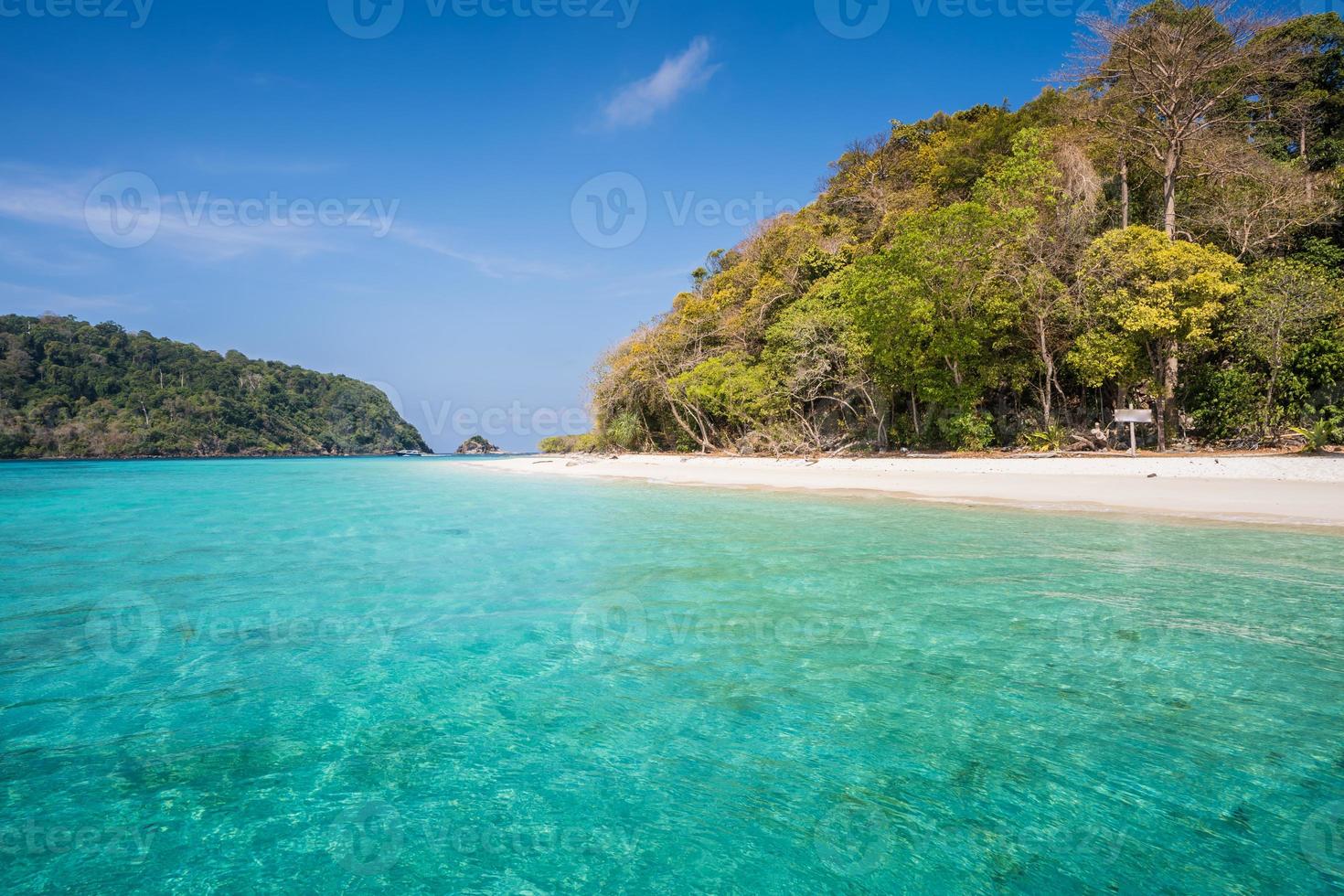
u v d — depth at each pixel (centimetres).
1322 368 1958
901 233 2567
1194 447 2212
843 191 4297
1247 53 2472
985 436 2502
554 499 1975
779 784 390
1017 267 2336
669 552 1056
